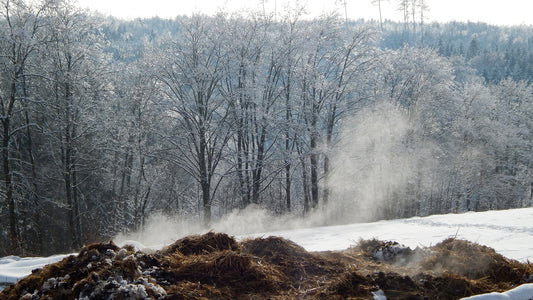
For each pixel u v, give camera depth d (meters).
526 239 8.75
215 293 4.42
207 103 23.97
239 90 23.23
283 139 25.41
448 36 128.12
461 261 5.30
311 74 24.45
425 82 29.67
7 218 23.50
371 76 27.95
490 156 36.19
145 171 27.02
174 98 24.33
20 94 19.86
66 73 19.70
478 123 34.16
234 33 24.14
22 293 4.68
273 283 4.73
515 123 41.47
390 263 5.89
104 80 22.36
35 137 24.47
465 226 11.90
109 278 4.26
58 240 25.03
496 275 5.02
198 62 23.91
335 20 25.88
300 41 25.00
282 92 26.12
